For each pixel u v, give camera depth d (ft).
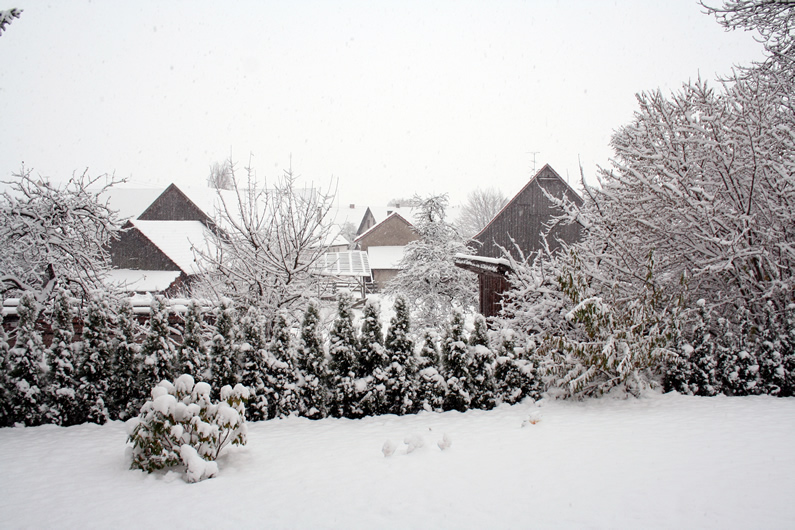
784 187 27.76
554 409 22.94
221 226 34.73
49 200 39.55
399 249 160.15
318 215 34.63
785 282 25.96
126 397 21.58
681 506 11.82
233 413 15.81
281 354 22.71
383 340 23.79
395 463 15.48
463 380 23.47
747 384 23.93
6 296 35.73
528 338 25.81
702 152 28.94
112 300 36.86
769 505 11.69
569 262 28.22
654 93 30.45
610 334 23.62
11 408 20.54
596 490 12.91
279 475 14.74
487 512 11.84
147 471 15.06
